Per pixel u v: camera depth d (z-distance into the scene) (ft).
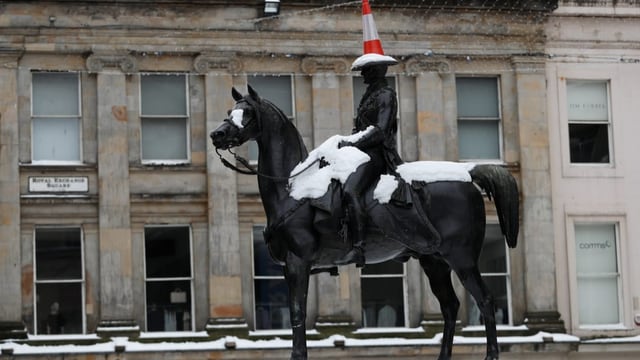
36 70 156.04
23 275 154.10
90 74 157.17
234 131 71.00
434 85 163.94
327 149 72.28
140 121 158.30
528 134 165.89
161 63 158.51
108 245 155.63
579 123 168.45
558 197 166.91
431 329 159.74
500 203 72.64
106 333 154.10
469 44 164.96
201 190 158.61
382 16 163.12
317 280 159.63
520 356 161.79
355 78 162.71
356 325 159.84
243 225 159.02
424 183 72.33
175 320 157.17
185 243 158.40
